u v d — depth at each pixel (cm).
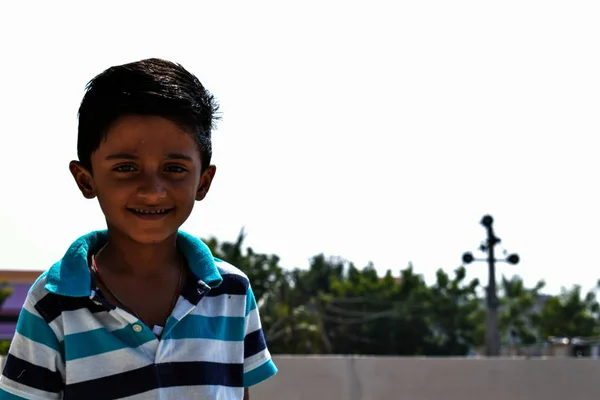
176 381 167
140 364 164
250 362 188
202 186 181
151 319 170
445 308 3728
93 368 163
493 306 2255
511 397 938
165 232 166
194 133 167
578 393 956
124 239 170
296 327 3100
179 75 170
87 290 164
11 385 165
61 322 165
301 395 894
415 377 920
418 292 3747
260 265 3209
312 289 4019
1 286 3491
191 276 177
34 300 166
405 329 3650
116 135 162
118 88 164
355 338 3616
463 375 936
